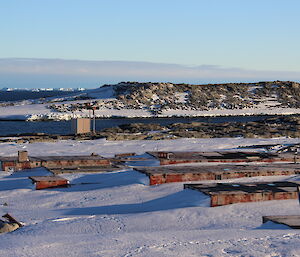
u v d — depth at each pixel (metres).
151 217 17.92
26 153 34.12
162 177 26.16
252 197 20.12
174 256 10.36
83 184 27.84
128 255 10.66
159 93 186.25
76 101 175.12
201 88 197.88
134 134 63.84
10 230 16.89
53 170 31.78
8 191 25.91
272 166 30.42
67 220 18.19
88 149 47.66
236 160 34.78
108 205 21.84
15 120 137.12
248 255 10.16
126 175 28.47
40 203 23.03
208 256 10.26
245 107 178.50
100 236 13.84
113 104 168.75
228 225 16.56
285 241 11.39
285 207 19.20
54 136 60.47
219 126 78.75
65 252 11.43
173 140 56.62
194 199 20.47
